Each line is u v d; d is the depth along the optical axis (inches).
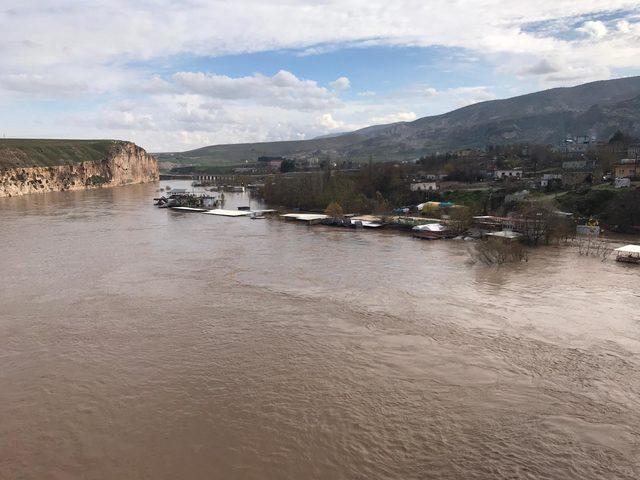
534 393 1116.5
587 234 3174.2
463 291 1907.0
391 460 895.7
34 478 854.5
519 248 2469.2
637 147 6471.5
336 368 1246.9
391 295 1857.8
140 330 1517.0
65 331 1513.3
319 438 960.3
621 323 1540.4
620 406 1060.5
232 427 999.0
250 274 2207.2
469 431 977.5
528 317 1600.6
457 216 3452.3
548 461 887.7
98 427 1003.9
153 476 857.5
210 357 1318.9
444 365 1258.0
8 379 1206.9
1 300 1827.0
